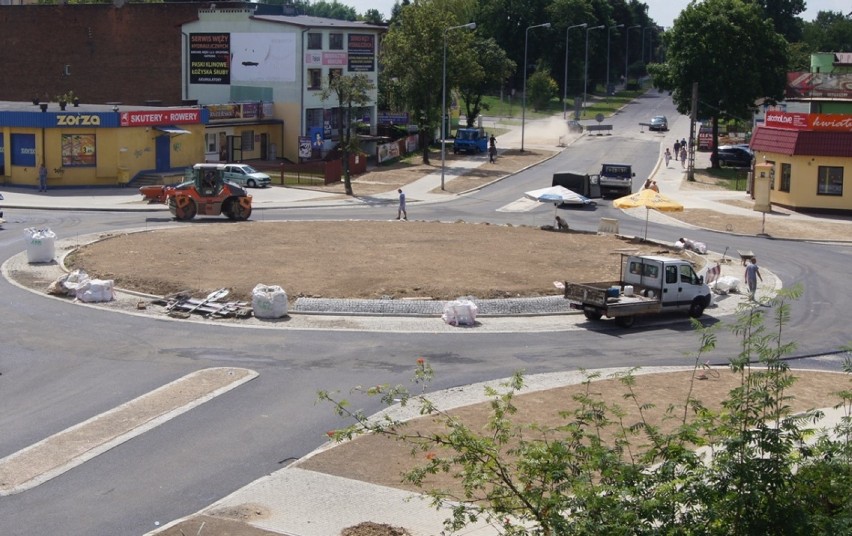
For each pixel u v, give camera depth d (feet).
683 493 35.96
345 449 65.41
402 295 108.47
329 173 221.66
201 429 68.95
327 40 255.50
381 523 53.93
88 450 64.44
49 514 54.90
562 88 472.85
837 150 189.98
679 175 248.32
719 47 259.19
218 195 162.09
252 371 82.69
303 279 114.21
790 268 139.54
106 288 104.73
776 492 35.35
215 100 257.34
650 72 273.54
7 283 111.45
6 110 193.88
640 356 91.76
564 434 66.23
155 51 259.60
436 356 89.25
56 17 265.54
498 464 39.32
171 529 52.65
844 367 46.98
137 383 78.69
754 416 39.01
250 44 251.19
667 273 105.60
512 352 91.50
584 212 190.08
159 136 208.95
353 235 148.87
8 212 164.25
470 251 136.98
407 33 264.52
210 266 120.16
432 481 60.08
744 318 44.68
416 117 267.80
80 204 174.91
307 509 55.88
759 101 329.11
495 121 380.58
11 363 83.15
